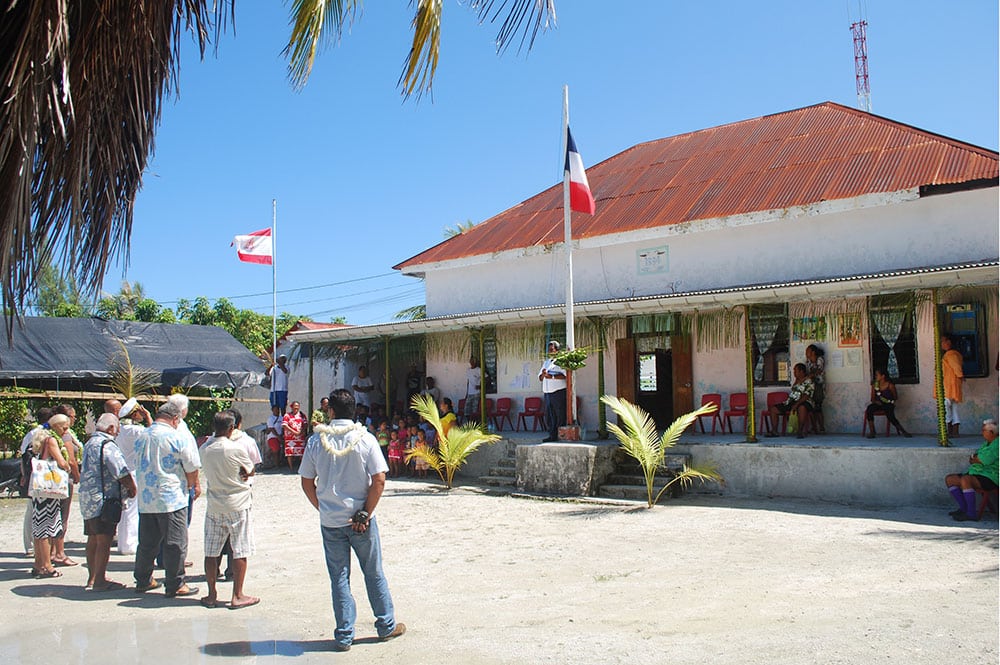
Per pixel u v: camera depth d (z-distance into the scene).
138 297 35.88
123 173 4.13
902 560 7.84
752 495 12.73
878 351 13.70
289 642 5.97
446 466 15.74
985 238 13.11
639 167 20.52
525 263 18.59
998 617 5.79
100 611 6.97
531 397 17.67
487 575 8.05
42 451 8.52
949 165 13.98
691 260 16.11
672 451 13.51
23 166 3.43
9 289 3.79
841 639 5.45
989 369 12.59
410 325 16.97
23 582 8.12
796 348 14.54
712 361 15.53
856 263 14.24
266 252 22.67
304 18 4.71
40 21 3.38
